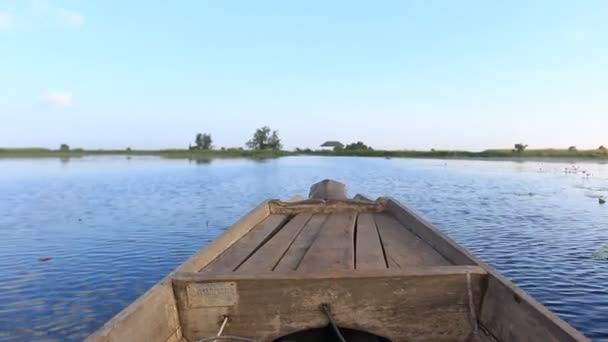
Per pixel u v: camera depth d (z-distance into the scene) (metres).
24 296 8.28
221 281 2.64
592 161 87.81
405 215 5.17
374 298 2.63
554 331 1.93
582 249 11.53
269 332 2.66
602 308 7.42
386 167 66.62
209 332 2.67
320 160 107.44
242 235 4.57
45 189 30.72
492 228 14.45
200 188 31.06
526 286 8.58
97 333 1.92
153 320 2.37
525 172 50.72
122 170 59.81
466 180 38.03
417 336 2.64
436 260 3.41
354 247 3.95
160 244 12.55
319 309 2.64
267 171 55.44
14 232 14.31
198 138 158.25
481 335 2.56
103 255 11.34
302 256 3.64
